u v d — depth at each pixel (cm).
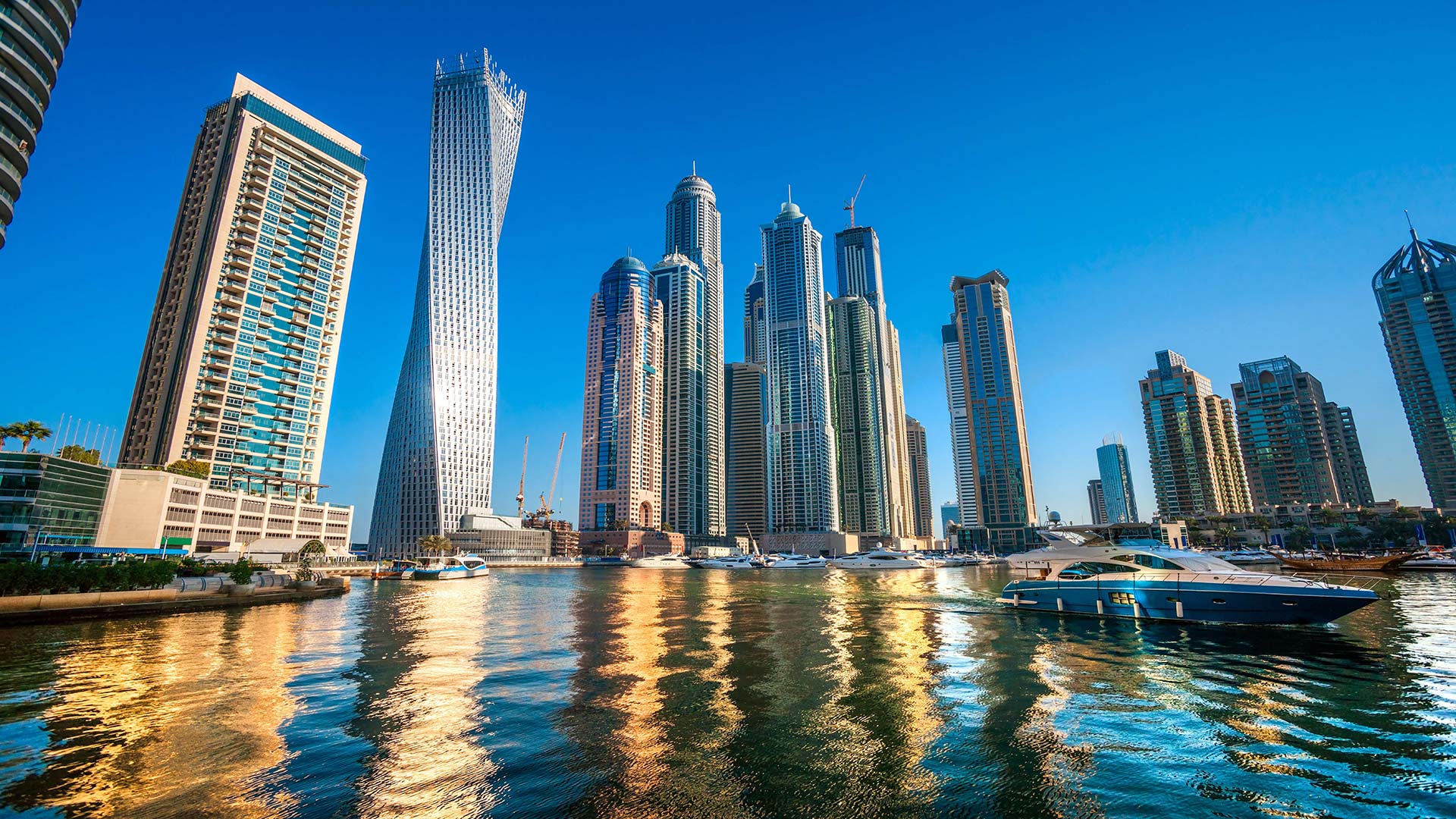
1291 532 19788
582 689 2269
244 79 16612
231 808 1238
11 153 6575
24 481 8194
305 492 15988
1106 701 2066
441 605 5922
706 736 1705
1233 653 2944
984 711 1948
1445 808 1243
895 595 6881
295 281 16375
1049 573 4875
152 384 14925
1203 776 1409
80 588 4628
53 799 1282
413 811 1225
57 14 7006
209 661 2827
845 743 1641
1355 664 2673
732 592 7806
